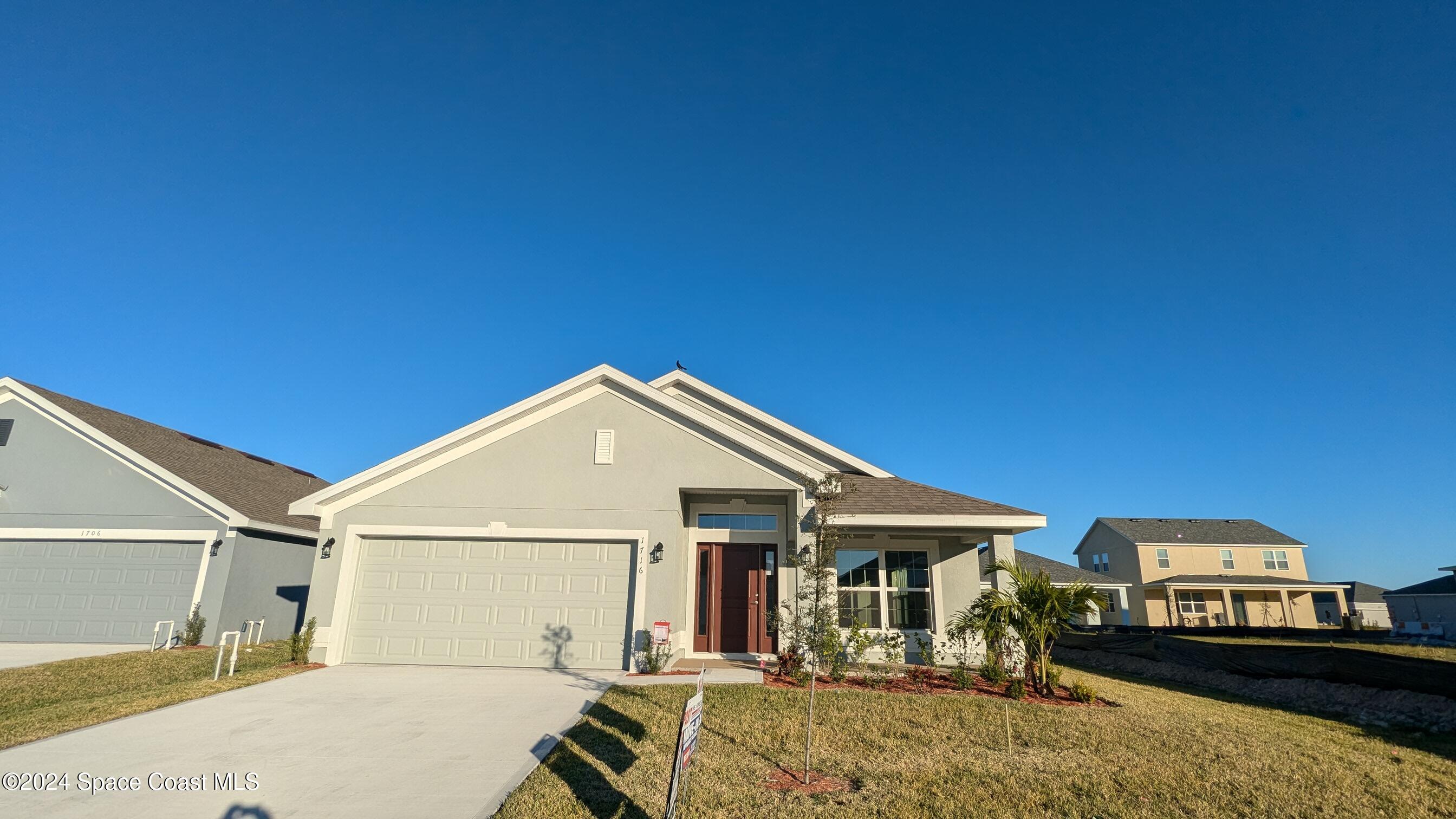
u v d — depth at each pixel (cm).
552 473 1374
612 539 1343
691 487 1366
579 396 1416
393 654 1312
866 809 610
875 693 1074
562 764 707
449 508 1362
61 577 1703
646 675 1212
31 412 1805
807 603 1281
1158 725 954
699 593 1485
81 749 750
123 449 1750
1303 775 746
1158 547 4081
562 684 1117
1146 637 1834
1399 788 720
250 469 2262
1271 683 1411
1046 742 844
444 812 583
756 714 930
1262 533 4203
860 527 1388
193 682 1127
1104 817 607
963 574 1507
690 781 669
